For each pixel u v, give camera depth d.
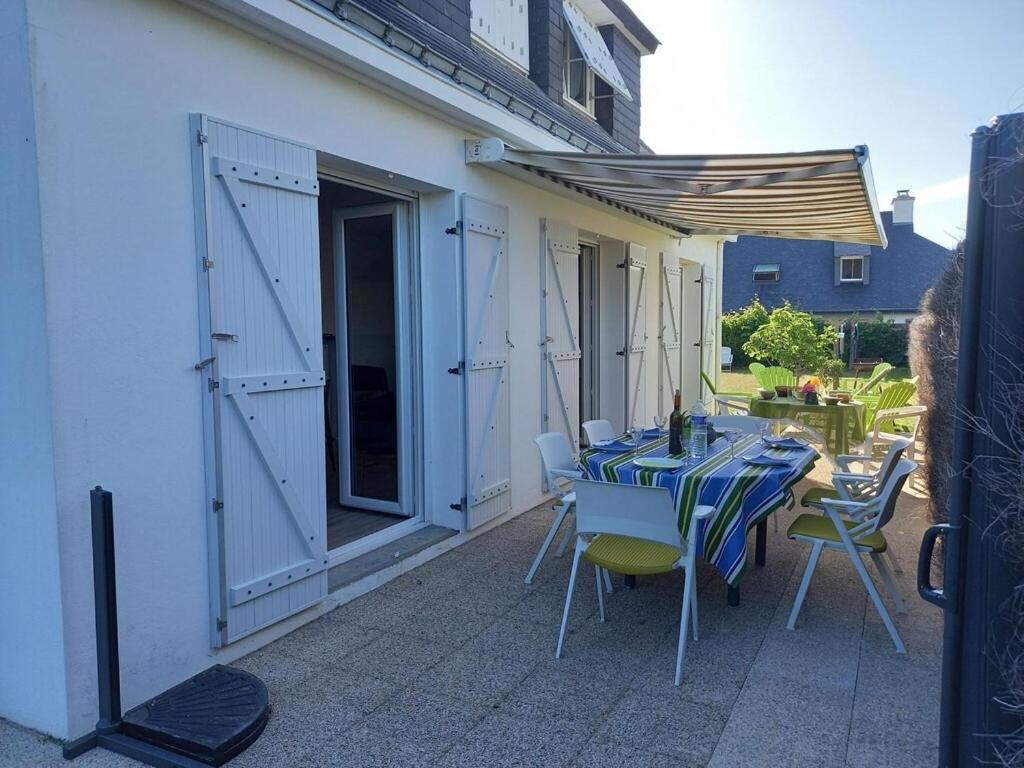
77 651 3.05
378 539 5.44
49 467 2.96
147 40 3.29
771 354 15.45
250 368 3.79
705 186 5.90
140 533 3.30
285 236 4.00
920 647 3.94
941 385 5.17
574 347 7.68
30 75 2.85
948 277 5.16
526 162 5.70
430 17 6.24
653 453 4.90
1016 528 2.10
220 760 2.91
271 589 3.93
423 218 5.72
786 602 4.61
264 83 3.94
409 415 5.88
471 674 3.69
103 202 3.11
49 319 2.92
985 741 2.22
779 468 4.26
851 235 9.36
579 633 4.17
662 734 3.12
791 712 3.28
